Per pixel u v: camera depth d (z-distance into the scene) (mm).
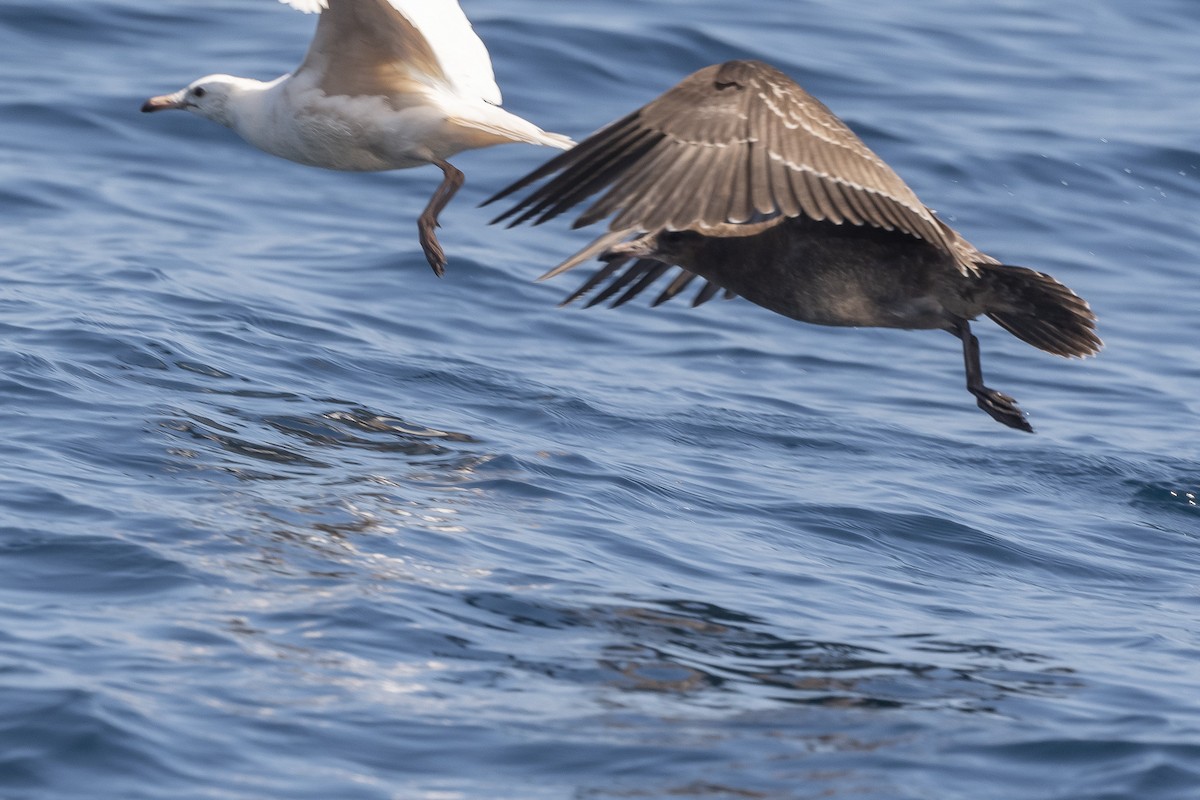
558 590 11352
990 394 9812
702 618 11211
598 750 9117
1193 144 24750
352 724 9195
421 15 14188
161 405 14211
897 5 30125
